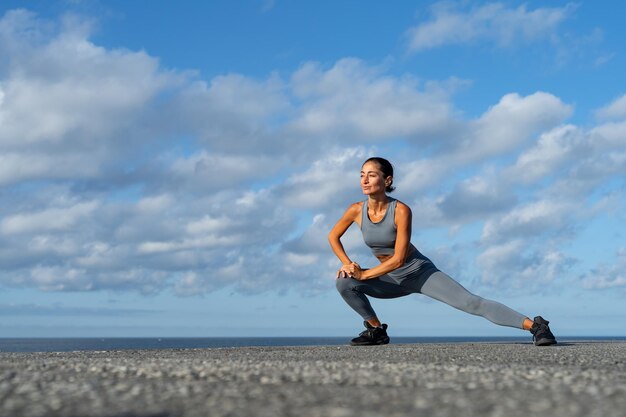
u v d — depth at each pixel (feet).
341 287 22.11
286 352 17.92
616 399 7.86
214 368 11.05
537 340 20.85
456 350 18.28
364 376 9.98
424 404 7.61
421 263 22.33
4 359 15.26
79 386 8.95
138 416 7.02
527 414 7.02
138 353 17.88
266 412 7.20
